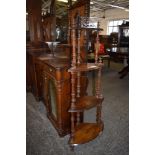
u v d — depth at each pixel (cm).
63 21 384
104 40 802
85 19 168
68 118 205
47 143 194
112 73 560
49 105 234
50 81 216
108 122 238
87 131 196
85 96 206
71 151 180
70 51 240
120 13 1073
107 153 177
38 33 338
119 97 338
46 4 556
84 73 207
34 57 284
